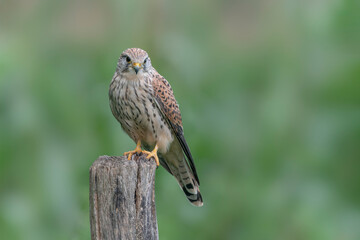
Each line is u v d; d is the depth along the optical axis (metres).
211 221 11.12
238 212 11.23
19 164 10.58
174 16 11.86
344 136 11.22
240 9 12.34
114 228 7.09
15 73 10.77
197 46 12.00
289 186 11.24
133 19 11.62
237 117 11.81
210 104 11.84
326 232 10.73
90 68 11.49
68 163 10.71
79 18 11.67
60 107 10.90
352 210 10.91
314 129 11.33
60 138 10.85
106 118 11.09
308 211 10.91
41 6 11.55
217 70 12.21
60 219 10.38
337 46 11.61
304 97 11.55
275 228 10.93
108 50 11.56
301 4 11.87
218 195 11.38
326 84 11.46
